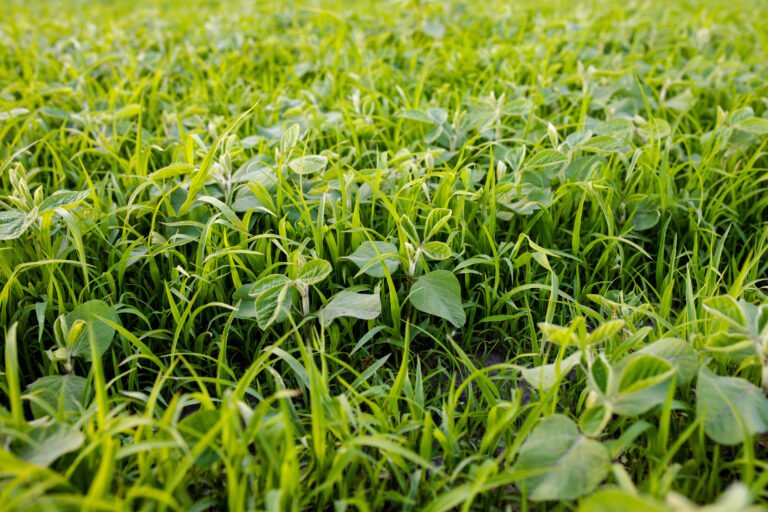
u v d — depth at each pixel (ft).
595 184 7.57
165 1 22.54
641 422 4.69
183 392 6.41
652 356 4.63
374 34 15.70
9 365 4.60
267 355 5.10
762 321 5.00
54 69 13.50
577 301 7.25
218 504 4.92
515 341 6.93
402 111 10.33
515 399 5.20
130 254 7.07
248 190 7.58
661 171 8.26
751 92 10.61
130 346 6.33
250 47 14.85
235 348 6.69
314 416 4.67
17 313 6.37
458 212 7.50
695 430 4.97
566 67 12.81
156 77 11.63
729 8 18.13
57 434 4.45
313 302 6.64
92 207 7.18
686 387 5.21
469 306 6.94
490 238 6.97
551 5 18.20
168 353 6.64
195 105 10.93
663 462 4.48
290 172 8.14
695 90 11.27
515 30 15.89
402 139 10.00
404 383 5.60
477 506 4.92
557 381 5.01
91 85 12.72
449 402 5.43
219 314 6.79
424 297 6.30
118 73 13.44
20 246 6.88
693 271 7.50
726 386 4.84
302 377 5.47
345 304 6.12
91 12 20.53
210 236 7.16
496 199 7.63
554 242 8.04
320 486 4.58
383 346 7.03
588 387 5.40
